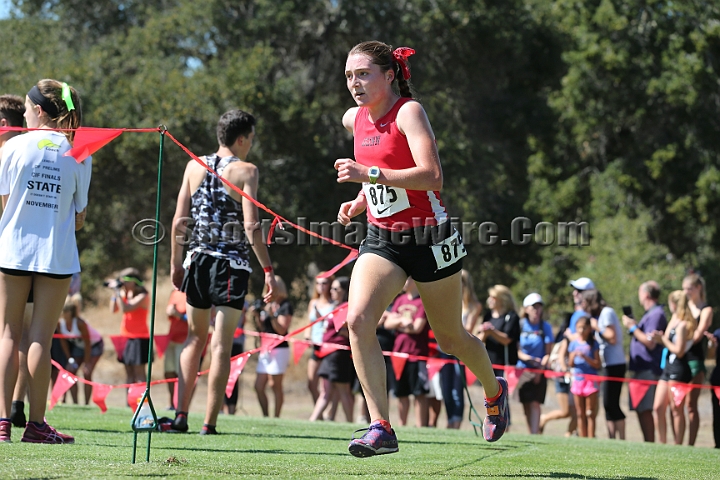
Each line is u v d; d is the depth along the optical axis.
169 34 67.50
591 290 31.59
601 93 84.06
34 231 14.29
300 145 64.19
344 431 19.97
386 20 67.94
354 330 11.48
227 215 17.67
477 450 16.17
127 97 61.66
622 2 84.25
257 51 63.59
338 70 71.00
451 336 12.52
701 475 12.96
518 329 31.06
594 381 30.92
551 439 21.31
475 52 72.00
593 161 89.25
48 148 14.48
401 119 11.63
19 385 17.09
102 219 69.69
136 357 34.84
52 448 13.22
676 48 83.62
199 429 19.09
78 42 74.81
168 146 59.88
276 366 34.25
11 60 68.12
